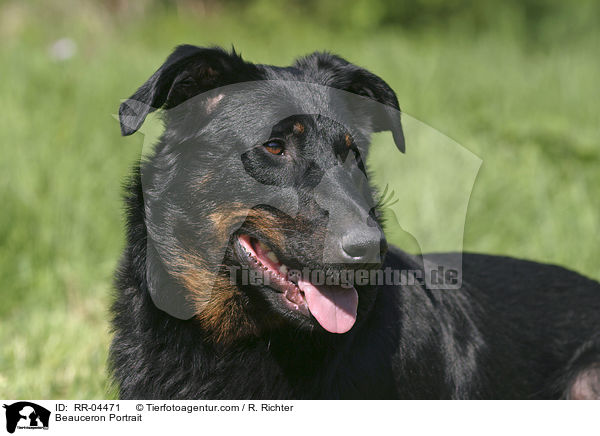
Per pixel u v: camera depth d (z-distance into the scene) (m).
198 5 29.64
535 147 12.68
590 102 15.93
